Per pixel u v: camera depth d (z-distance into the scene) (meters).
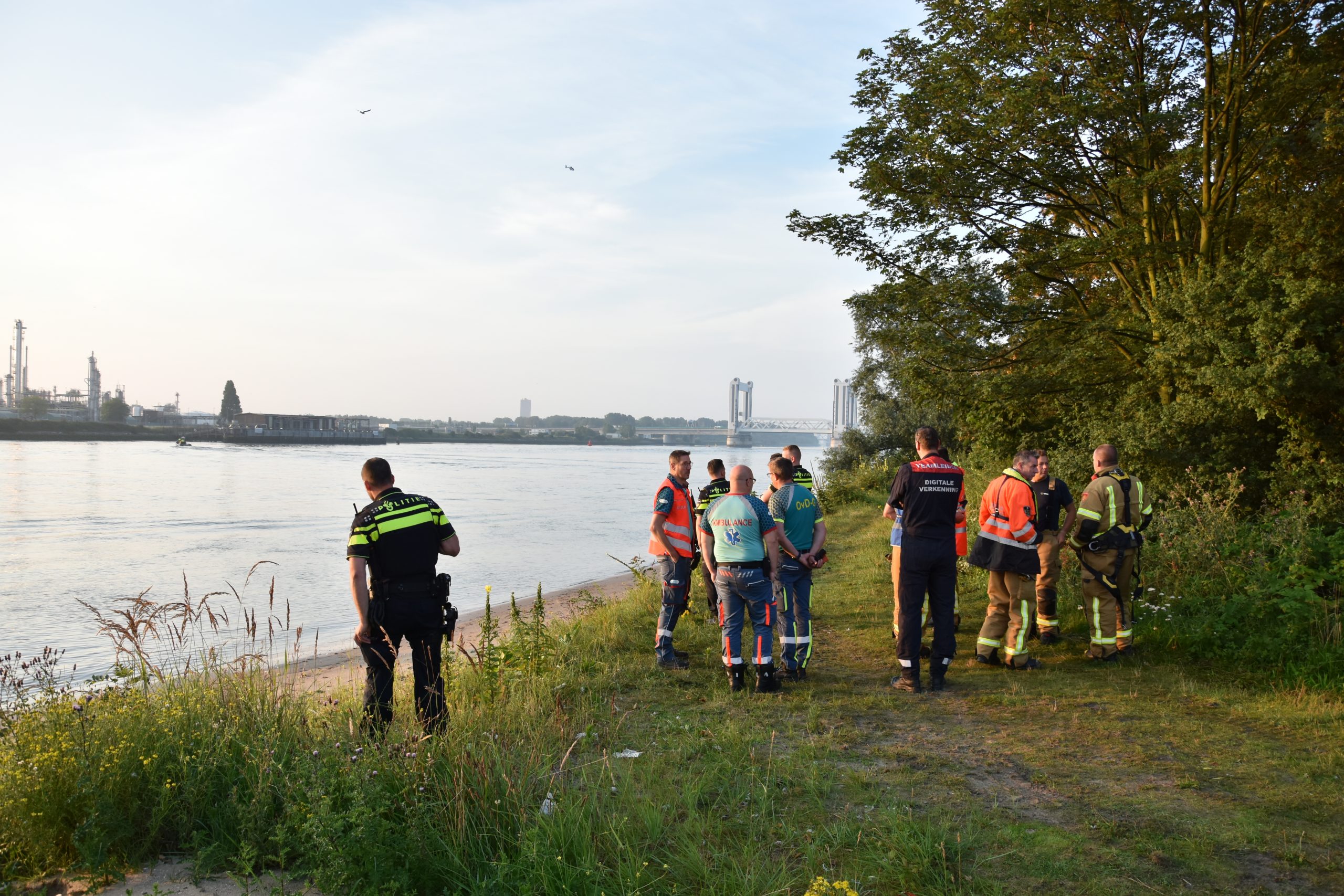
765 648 6.15
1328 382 9.15
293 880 3.42
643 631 8.51
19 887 3.43
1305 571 7.03
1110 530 6.67
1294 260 10.02
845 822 3.82
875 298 15.42
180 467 73.75
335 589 15.59
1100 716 5.42
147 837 3.65
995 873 3.41
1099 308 14.75
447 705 5.27
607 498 44.78
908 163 14.43
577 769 4.52
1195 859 3.49
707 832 3.79
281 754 4.04
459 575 17.91
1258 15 12.24
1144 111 13.07
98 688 5.45
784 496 6.80
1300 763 4.50
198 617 5.49
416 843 3.42
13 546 21.92
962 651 7.45
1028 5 12.91
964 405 15.27
